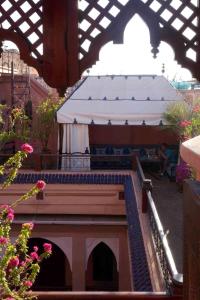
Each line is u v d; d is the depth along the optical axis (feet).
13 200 29.37
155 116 30.63
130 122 30.63
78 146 31.30
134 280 13.20
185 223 3.69
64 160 31.40
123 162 33.63
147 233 17.07
